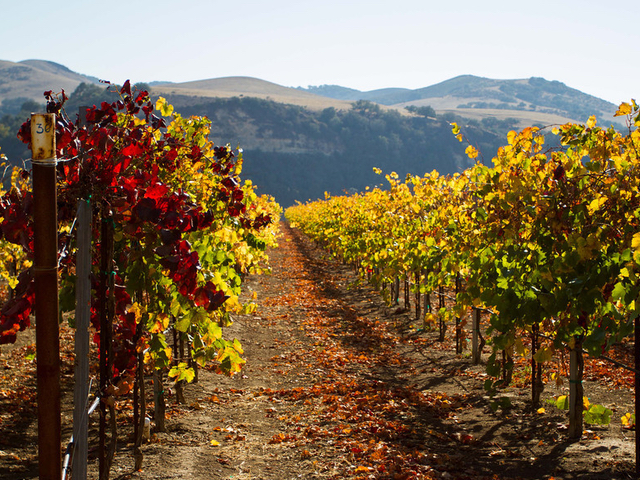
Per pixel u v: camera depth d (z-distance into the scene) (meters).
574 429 5.34
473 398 6.91
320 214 27.73
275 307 14.11
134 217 3.18
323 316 12.96
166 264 3.07
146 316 4.52
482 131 140.25
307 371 8.28
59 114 3.36
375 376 8.05
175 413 6.09
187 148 5.74
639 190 4.57
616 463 4.58
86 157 3.08
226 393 7.04
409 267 11.05
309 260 27.47
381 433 5.56
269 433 5.64
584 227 4.75
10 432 5.37
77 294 2.78
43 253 2.27
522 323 5.27
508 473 4.57
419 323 11.95
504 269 5.22
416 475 4.38
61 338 9.20
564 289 4.70
